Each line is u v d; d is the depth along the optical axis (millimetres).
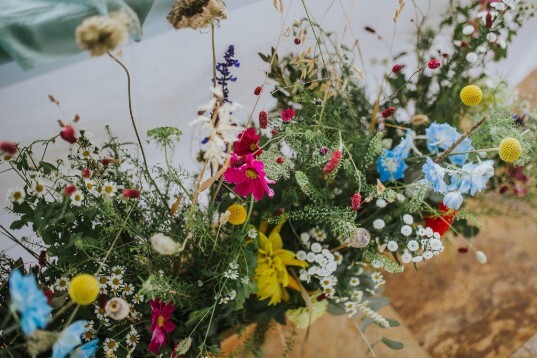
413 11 1319
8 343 829
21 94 854
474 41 1145
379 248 1032
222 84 938
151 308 931
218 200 1064
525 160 989
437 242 972
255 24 1042
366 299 1164
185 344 855
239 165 838
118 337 936
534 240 1610
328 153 938
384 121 1215
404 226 995
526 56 1628
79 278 655
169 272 966
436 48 1190
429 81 1200
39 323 639
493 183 1275
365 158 972
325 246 1078
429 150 1149
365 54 1380
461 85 1175
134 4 846
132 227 864
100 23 637
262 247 1036
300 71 1117
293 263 1028
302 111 1055
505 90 1167
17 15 766
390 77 1293
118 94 966
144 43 915
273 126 996
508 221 1644
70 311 875
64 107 923
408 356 1403
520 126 1131
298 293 1119
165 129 834
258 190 854
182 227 973
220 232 974
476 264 1562
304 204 1096
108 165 913
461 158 1027
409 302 1496
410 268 1548
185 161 1251
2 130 889
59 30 792
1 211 1012
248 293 937
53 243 857
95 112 973
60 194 882
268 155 891
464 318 1471
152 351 876
